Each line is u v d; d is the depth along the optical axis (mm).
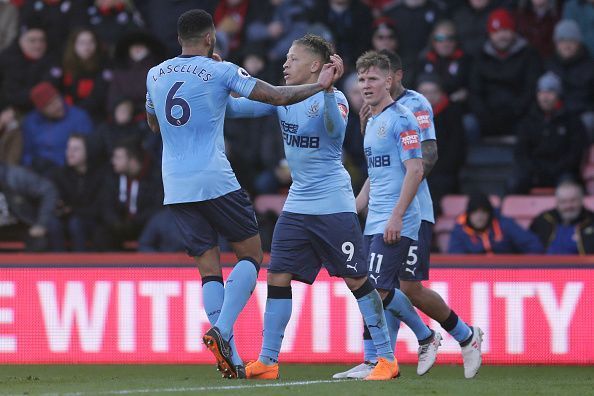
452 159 41719
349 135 41656
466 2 46406
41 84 42875
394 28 43781
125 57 43031
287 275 23562
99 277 31812
